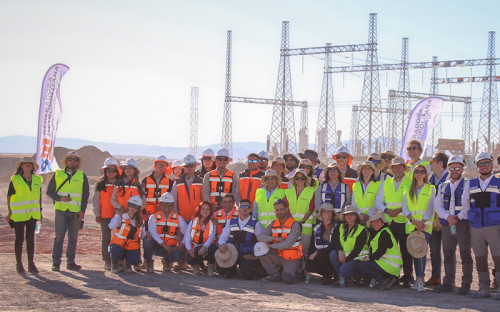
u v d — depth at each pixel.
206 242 11.70
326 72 66.50
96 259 13.66
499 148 63.34
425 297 9.55
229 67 71.12
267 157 12.49
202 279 11.18
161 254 12.11
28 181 11.16
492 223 9.52
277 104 66.50
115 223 11.53
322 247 11.06
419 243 10.16
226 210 11.86
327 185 11.29
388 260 10.34
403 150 18.78
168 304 8.50
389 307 8.57
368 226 10.66
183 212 12.42
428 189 10.37
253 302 8.80
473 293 9.72
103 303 8.45
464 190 9.88
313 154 13.09
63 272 11.28
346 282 10.72
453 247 10.25
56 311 7.88
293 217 11.43
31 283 9.95
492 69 72.19
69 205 11.62
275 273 11.14
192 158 12.52
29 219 11.05
